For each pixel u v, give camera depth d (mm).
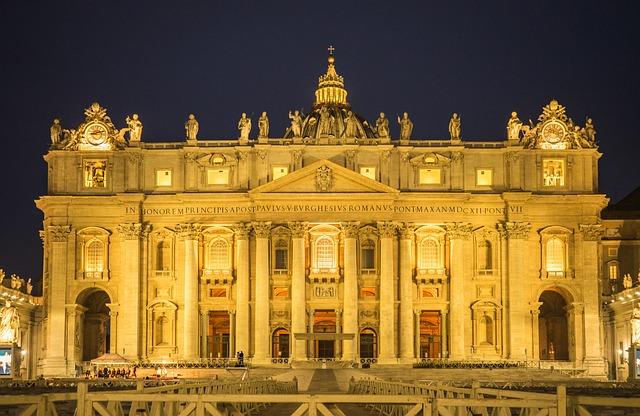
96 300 123125
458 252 113625
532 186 116375
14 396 20578
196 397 22188
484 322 114812
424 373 95812
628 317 109625
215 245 115688
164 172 116812
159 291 114812
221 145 116875
